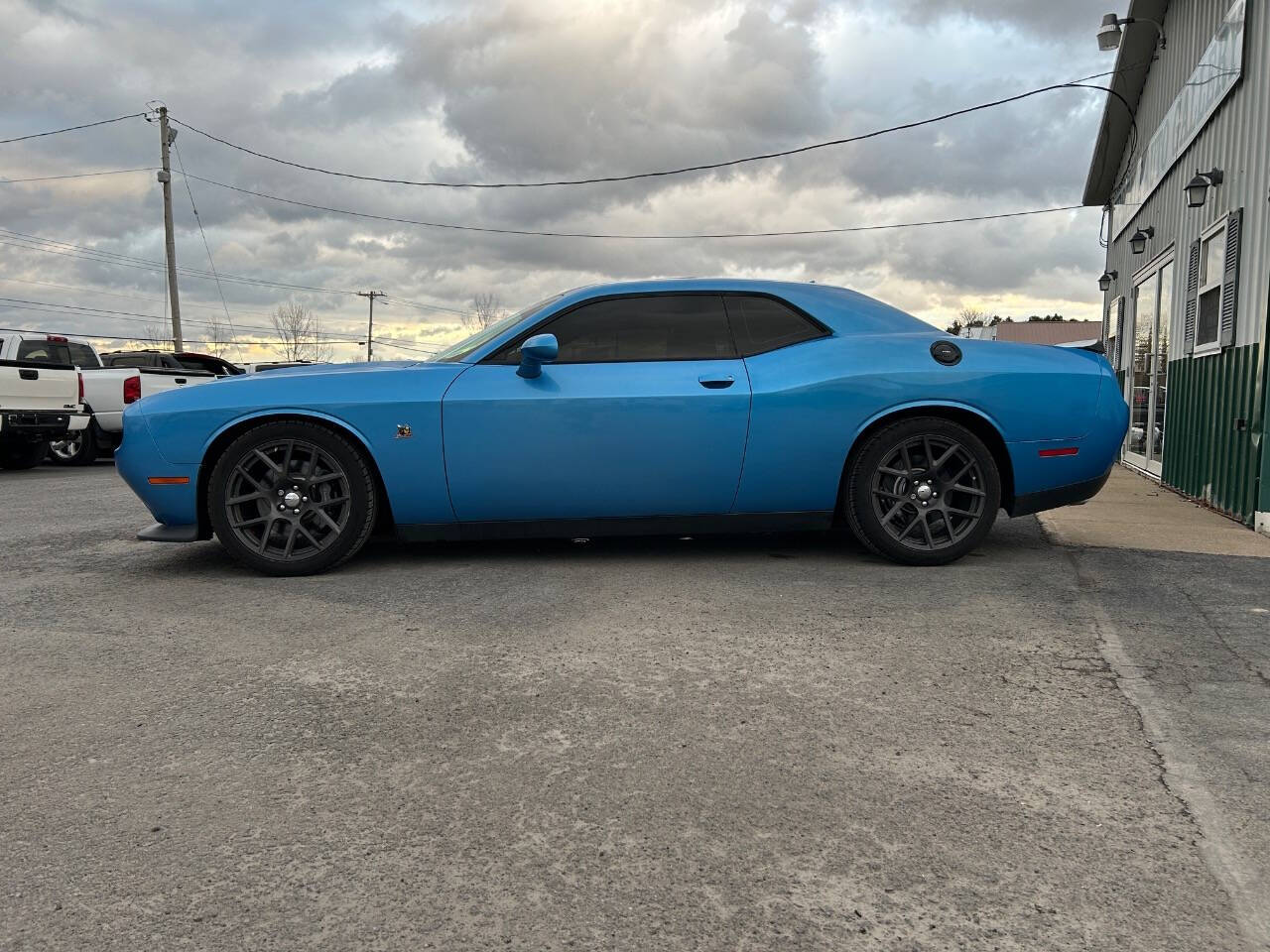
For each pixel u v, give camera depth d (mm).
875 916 1687
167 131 30547
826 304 4738
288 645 3318
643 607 3783
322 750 2410
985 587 4102
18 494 8867
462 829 2006
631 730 2518
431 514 4457
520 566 4598
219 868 1862
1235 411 6559
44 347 13109
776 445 4430
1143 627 3461
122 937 1639
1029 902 1724
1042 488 4582
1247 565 4570
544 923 1675
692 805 2098
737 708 2666
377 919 1689
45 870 1857
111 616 3736
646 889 1780
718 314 4641
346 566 4648
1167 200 10133
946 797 2127
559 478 4414
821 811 2066
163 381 14086
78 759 2365
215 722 2600
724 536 5395
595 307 4625
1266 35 6508
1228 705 2674
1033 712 2629
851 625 3504
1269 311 5793
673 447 4410
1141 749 2381
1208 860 1861
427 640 3357
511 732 2514
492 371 4469
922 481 4520
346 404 4344
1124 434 4684
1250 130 6754
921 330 4762
